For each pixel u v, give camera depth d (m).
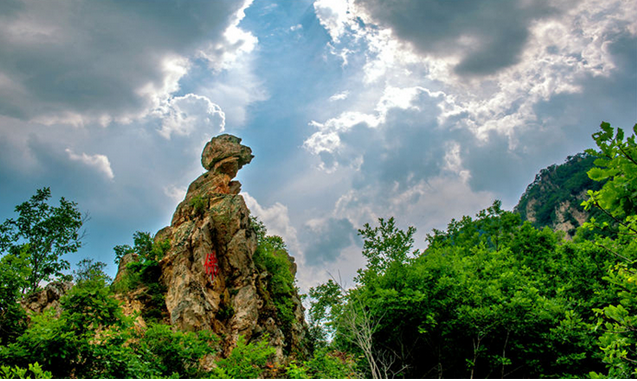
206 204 33.84
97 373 10.23
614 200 4.43
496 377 13.85
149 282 28.59
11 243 28.00
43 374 8.38
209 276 28.70
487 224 26.70
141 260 30.38
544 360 13.07
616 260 14.36
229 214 32.69
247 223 35.38
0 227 28.14
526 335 13.16
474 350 13.28
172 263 28.70
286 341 32.38
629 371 6.44
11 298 10.79
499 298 13.33
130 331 13.65
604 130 4.41
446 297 14.46
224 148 38.78
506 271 15.78
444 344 14.87
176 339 13.74
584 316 13.77
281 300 35.44
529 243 19.91
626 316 6.00
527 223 20.56
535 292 13.68
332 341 16.08
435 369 14.85
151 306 26.48
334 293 24.39
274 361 26.80
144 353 12.31
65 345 9.62
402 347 14.73
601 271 15.02
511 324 12.77
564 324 12.42
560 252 18.11
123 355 10.97
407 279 15.73
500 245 22.56
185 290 26.09
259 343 15.50
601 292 13.26
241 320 27.77
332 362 14.15
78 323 10.55
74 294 10.91
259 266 35.34
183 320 24.70
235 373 13.31
